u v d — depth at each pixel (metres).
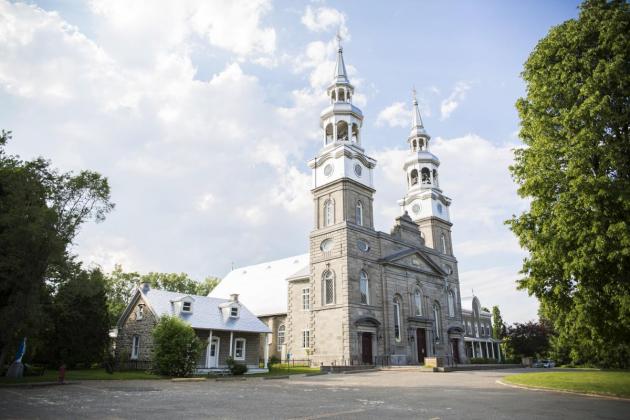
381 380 29.53
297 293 51.91
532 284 21.08
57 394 19.98
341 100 53.12
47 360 40.19
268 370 40.38
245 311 43.00
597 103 19.75
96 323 41.44
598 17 21.17
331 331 44.50
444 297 56.91
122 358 38.75
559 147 20.83
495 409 15.16
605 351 21.95
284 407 15.67
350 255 45.38
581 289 19.64
